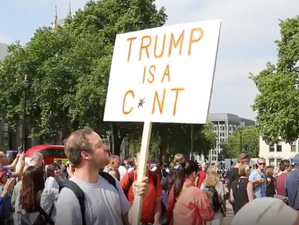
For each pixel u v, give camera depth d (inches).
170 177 277.0
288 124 1653.5
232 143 5876.0
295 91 1656.0
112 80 195.9
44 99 1654.8
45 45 1733.5
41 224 235.0
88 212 141.4
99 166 149.4
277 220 89.9
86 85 1560.0
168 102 177.5
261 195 407.5
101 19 1809.8
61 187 144.5
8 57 1769.2
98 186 148.2
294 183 357.4
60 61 1658.5
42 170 244.4
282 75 1701.5
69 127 1708.9
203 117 168.9
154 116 179.8
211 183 383.2
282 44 1811.0
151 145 2080.5
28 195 236.1
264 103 1737.2
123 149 2452.0
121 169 556.7
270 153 4126.5
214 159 5802.2
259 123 1755.7
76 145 147.3
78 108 1566.2
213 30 171.9
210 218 260.1
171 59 180.1
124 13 1768.0
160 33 185.0
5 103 1774.1
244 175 371.6
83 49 1649.9
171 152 2046.0
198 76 172.6
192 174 277.0
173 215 266.1
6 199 295.6
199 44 174.2
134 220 156.3
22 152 332.5
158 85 181.6
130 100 188.4
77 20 1847.9
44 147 1669.5
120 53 196.1
